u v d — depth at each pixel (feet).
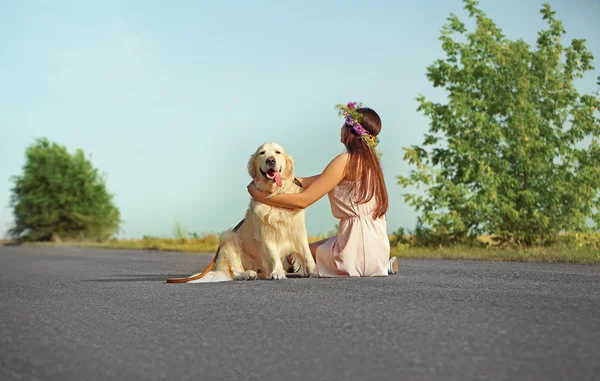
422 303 13.84
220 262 22.85
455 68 50.03
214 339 11.09
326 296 15.69
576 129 48.88
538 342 9.64
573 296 14.52
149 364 9.46
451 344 9.78
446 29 50.98
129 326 12.82
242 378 8.58
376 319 12.06
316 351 9.81
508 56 48.93
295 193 21.79
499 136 47.98
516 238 48.08
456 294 15.33
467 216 48.11
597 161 48.78
